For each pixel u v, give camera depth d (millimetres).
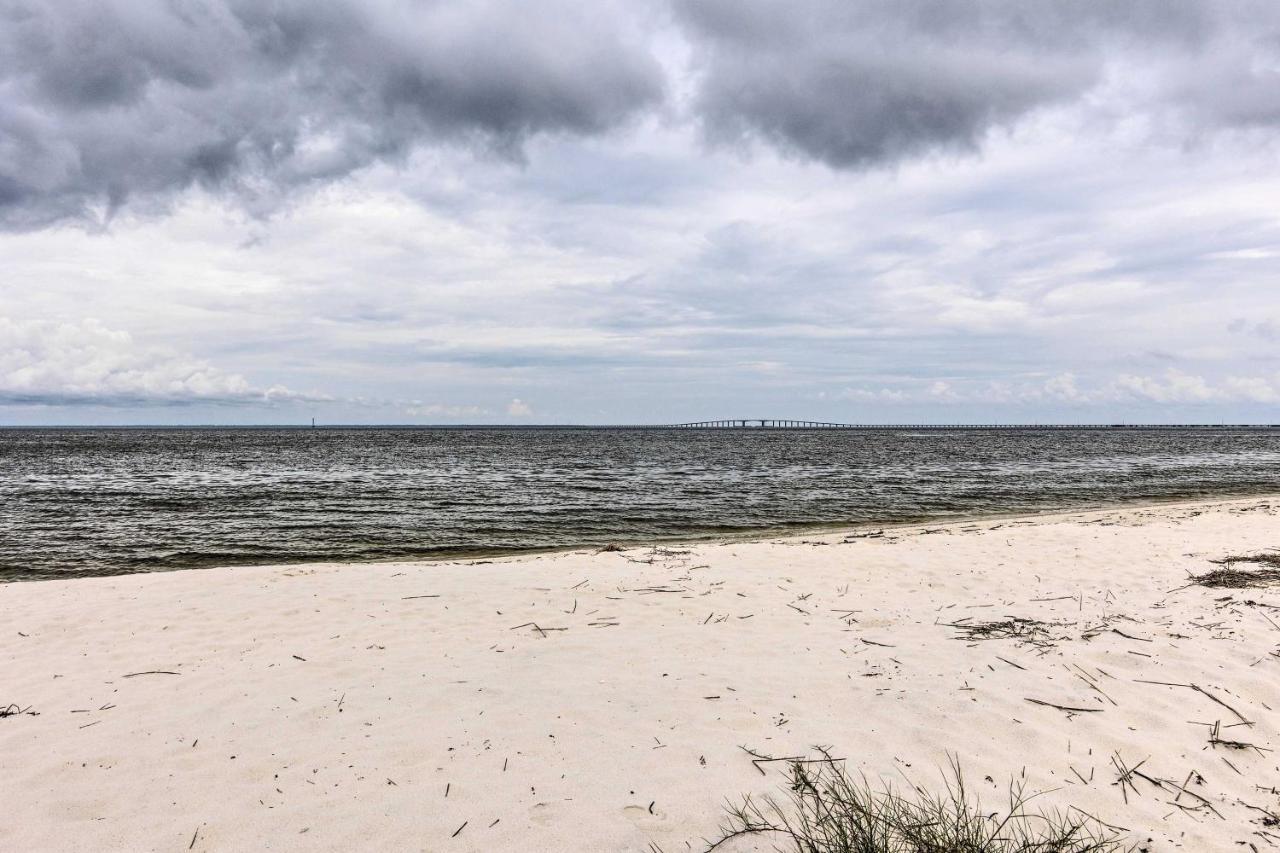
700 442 100062
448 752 4547
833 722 4969
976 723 4918
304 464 47781
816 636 6984
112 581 9867
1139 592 8242
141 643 7027
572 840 3605
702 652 6535
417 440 107125
